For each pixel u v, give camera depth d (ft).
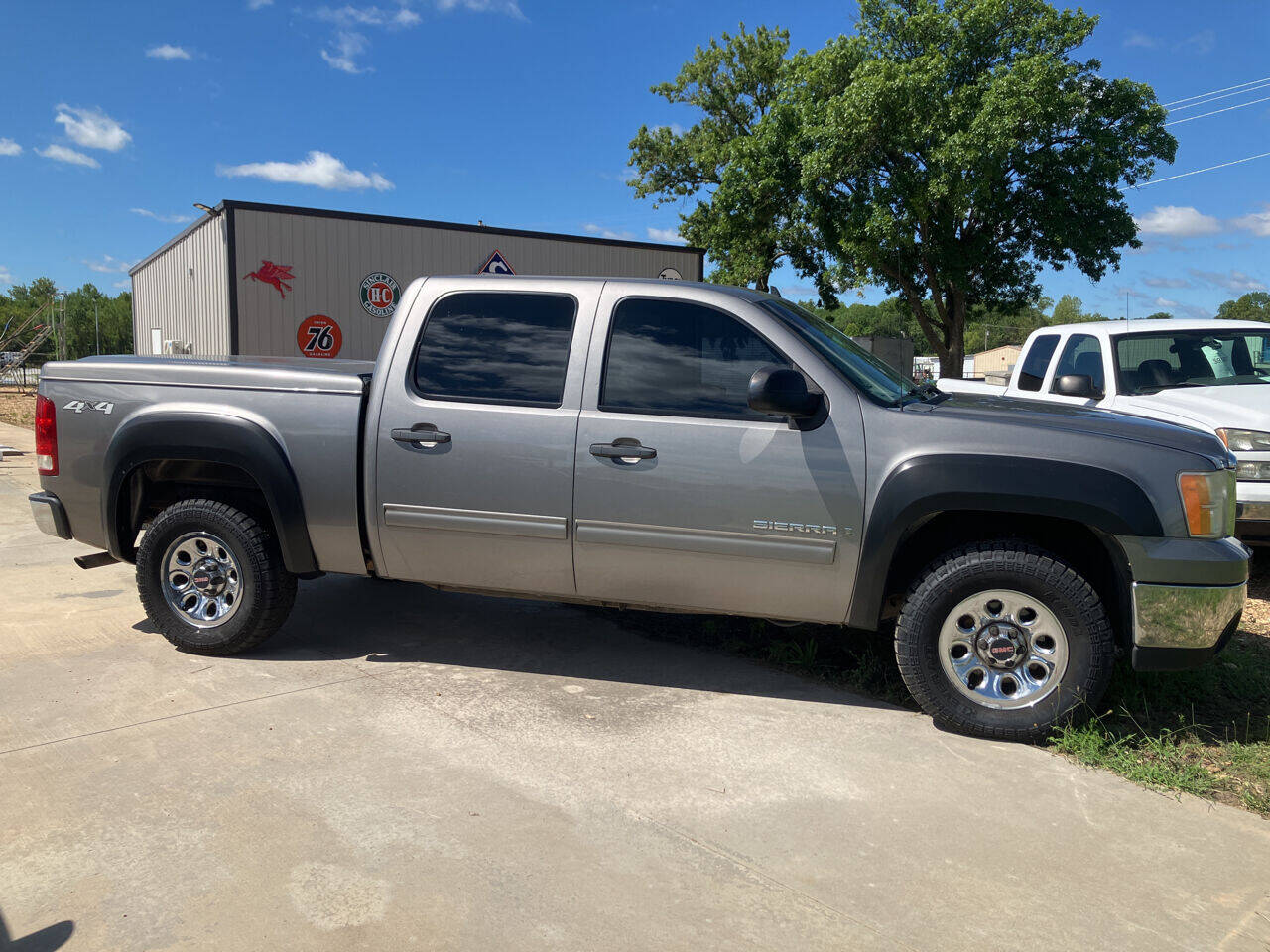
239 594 14.62
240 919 8.03
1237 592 11.52
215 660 14.75
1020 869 9.04
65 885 8.50
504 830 9.58
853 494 12.14
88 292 378.53
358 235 44.60
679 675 14.33
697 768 11.12
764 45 113.29
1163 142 79.15
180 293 52.26
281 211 42.45
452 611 17.66
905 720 12.73
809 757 11.48
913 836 9.63
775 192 90.79
